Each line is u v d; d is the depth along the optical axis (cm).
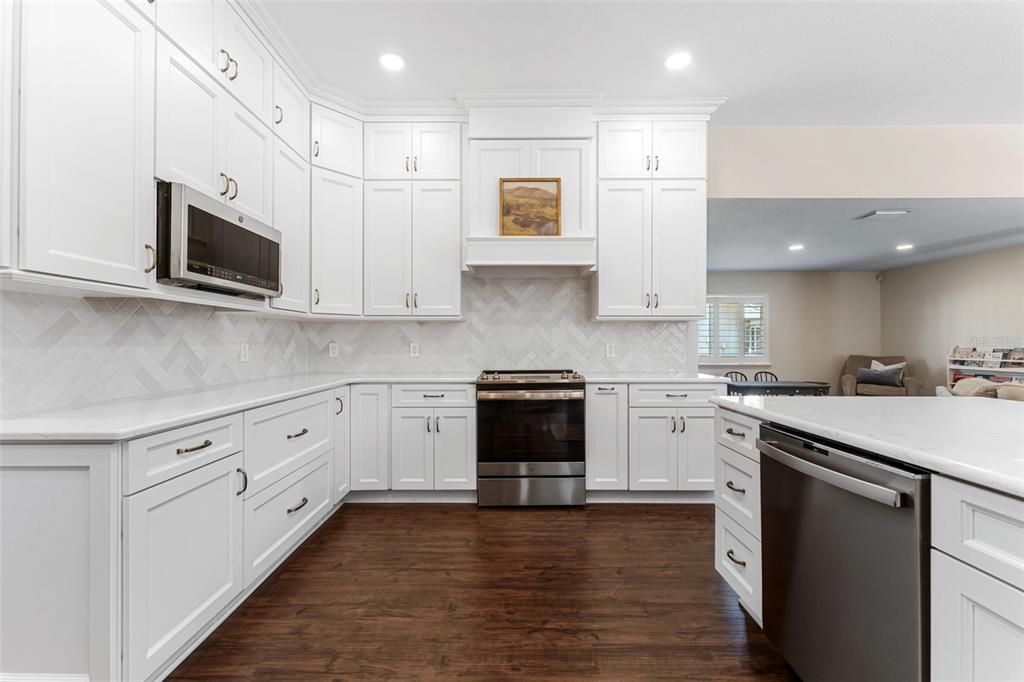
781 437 138
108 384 178
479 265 309
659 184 316
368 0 214
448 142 318
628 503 305
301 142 280
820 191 350
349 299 311
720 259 661
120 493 122
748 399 180
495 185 312
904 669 94
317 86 288
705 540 247
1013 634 75
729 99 308
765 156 351
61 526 120
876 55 257
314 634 167
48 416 142
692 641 164
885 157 350
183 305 218
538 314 353
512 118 310
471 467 302
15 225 116
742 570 167
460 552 233
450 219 319
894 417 136
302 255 280
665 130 316
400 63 266
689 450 302
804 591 128
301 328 342
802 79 282
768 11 222
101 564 120
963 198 350
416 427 302
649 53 257
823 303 779
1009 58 258
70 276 129
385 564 220
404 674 147
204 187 187
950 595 85
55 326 157
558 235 309
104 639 119
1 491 121
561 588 199
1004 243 544
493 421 297
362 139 317
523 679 145
